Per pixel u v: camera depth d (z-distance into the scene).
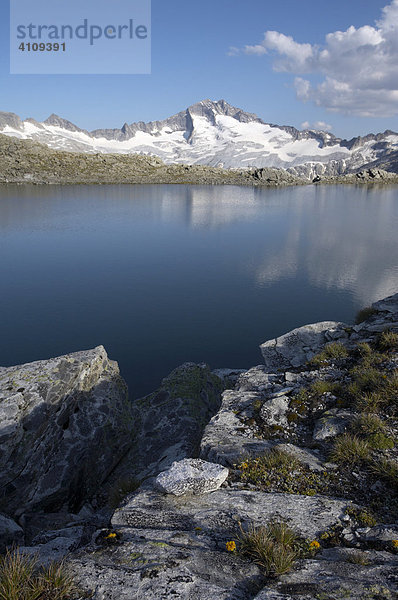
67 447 13.70
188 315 43.09
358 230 101.25
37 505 11.94
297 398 12.30
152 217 121.69
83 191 182.88
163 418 18.00
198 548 5.56
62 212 125.50
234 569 4.95
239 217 125.12
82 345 35.19
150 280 57.59
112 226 105.50
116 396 16.98
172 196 179.00
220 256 74.25
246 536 5.59
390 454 8.51
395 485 7.55
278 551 5.12
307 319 42.06
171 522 6.46
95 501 13.91
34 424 12.27
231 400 13.55
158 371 30.70
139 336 37.28
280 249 80.00
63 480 12.70
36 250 76.88
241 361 32.47
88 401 15.57
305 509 6.77
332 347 16.16
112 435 15.57
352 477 8.02
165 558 5.14
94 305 46.19
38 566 5.00
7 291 51.44
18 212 123.25
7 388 12.81
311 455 9.14
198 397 19.70
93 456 14.38
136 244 84.69
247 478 8.28
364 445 8.77
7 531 10.37
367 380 11.91
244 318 42.34
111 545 5.67
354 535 6.02
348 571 4.81
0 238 87.19
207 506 6.94
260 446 9.88
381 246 81.06
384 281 56.50
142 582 4.60
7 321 40.94
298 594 4.29
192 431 17.16
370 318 19.55
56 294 50.25
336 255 73.94
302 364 16.83
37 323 40.41
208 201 166.12
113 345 35.34
